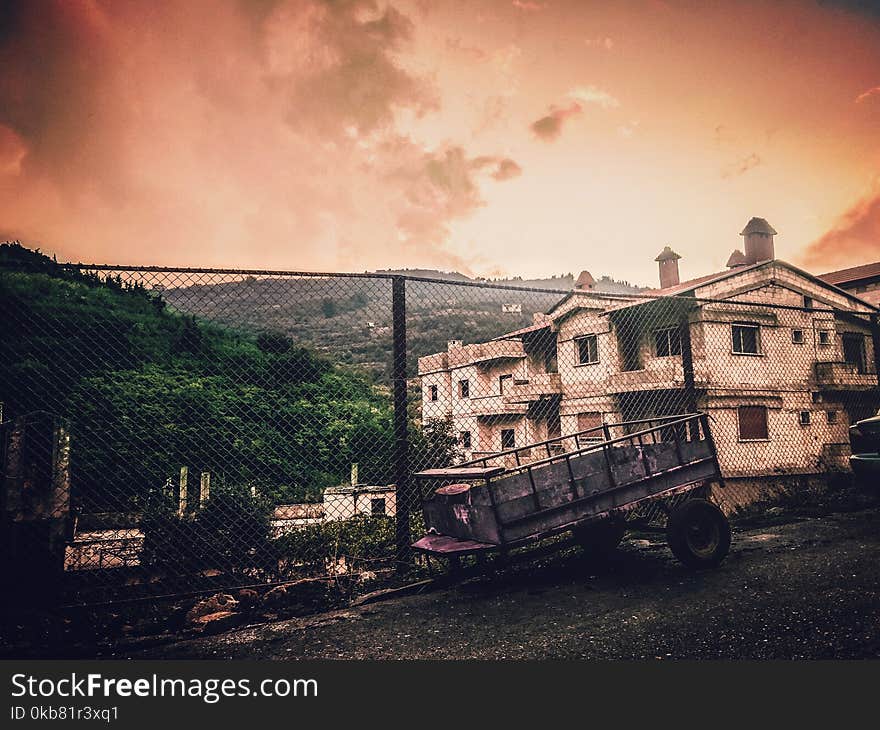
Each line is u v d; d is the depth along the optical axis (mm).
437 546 5180
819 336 21578
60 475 5887
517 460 6109
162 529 6242
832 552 6090
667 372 18891
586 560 6336
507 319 37094
